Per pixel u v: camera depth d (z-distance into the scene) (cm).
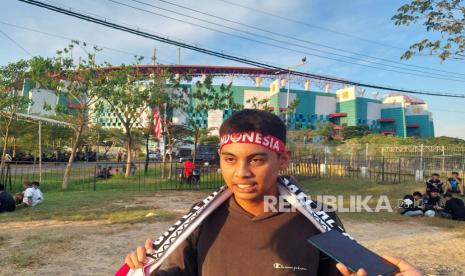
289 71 2736
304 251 128
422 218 996
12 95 1744
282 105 7438
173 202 1214
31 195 1097
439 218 997
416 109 8981
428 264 600
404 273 105
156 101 2061
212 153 3188
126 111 2122
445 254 662
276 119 133
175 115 3534
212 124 4994
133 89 2053
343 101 8338
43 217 930
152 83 2077
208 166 1941
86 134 3134
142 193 1445
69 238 706
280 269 126
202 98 2019
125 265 133
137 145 4009
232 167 129
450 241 755
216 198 138
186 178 1723
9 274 510
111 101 2045
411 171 2067
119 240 701
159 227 821
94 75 1694
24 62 1686
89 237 721
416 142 3803
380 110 8850
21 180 1838
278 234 129
